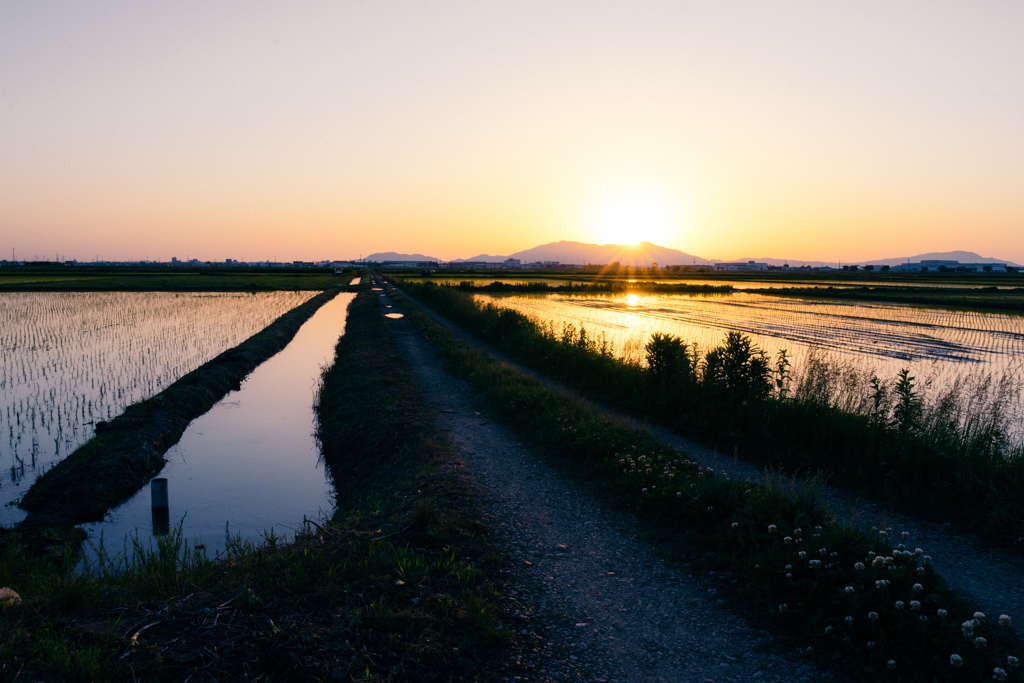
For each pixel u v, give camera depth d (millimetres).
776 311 45281
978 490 7695
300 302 55500
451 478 9188
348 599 5355
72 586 5000
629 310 45156
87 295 59969
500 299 56656
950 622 4812
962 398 14031
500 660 4730
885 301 57906
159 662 4105
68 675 3854
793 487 7453
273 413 17359
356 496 10133
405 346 26156
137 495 10867
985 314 43438
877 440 9445
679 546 6961
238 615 4922
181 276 107938
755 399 12188
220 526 9680
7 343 27312
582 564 6625
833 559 5711
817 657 4805
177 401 16172
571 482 9359
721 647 5012
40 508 9562
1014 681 4277
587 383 16641
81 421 14617
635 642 5105
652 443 10375
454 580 5973
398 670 4406
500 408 14211
